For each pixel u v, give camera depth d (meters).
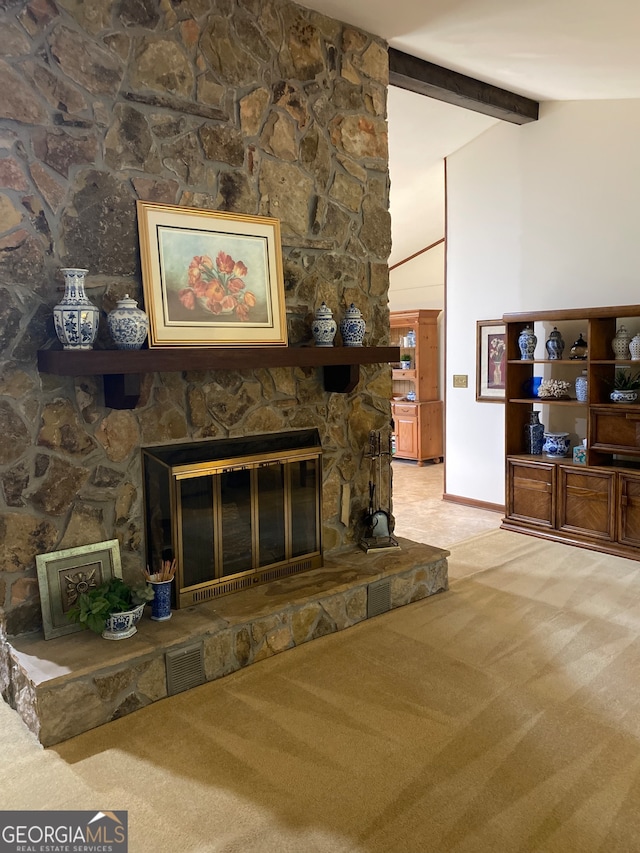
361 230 3.65
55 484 2.66
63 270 2.48
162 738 2.33
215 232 3.03
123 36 2.72
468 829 1.87
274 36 3.21
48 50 2.53
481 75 4.27
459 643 3.03
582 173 4.71
